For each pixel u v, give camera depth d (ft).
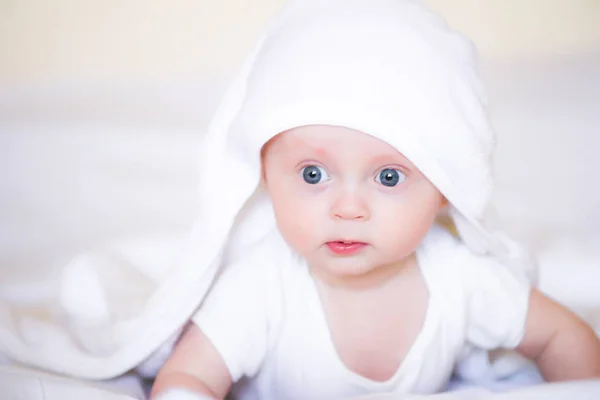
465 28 9.15
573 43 8.68
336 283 3.14
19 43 9.05
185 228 4.83
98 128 6.75
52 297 4.01
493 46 8.71
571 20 9.28
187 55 9.04
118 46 9.24
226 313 3.09
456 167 2.98
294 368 3.17
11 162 5.99
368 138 2.81
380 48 2.91
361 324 3.14
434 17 3.14
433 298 3.20
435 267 3.24
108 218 5.04
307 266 3.20
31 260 4.42
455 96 2.98
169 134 6.68
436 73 2.95
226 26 9.55
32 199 5.36
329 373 3.13
